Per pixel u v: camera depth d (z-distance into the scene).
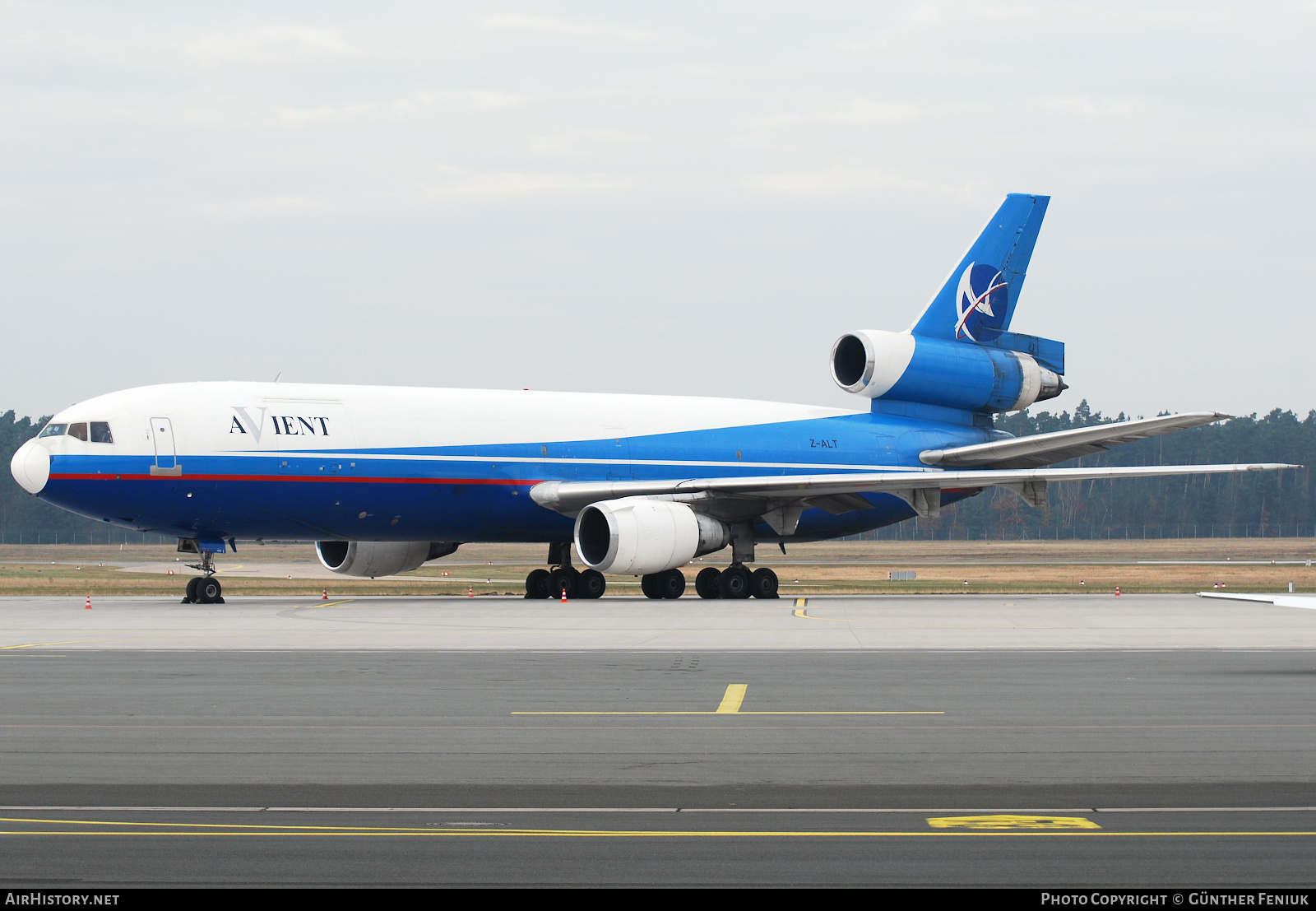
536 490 143.50
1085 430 148.62
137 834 34.44
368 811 37.25
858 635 96.94
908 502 149.62
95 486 123.62
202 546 135.25
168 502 126.69
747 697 61.12
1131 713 55.97
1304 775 42.09
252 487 129.62
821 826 35.31
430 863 31.64
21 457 123.50
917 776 42.12
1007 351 173.88
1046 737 49.72
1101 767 43.56
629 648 86.00
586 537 140.00
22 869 31.06
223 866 31.39
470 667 73.88
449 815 36.72
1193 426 143.62
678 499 144.75
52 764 44.28
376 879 30.28
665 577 151.62
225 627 104.19
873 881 30.16
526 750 47.06
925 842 33.59
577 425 149.00
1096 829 34.94
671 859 32.00
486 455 141.62
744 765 44.03
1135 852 32.59
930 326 168.75
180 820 36.12
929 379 165.88
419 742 48.56
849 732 51.00
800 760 45.06
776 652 83.69
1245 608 132.88
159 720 53.91
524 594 164.25
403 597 154.50
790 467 158.75
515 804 38.09
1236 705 58.22
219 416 129.12
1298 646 88.25
